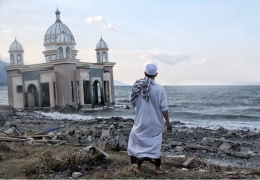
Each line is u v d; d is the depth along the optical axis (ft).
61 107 160.25
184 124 88.74
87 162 26.18
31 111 154.51
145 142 21.86
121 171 23.48
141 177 22.22
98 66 177.27
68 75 160.35
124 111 145.48
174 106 187.01
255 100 244.22
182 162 29.63
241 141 54.39
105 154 27.78
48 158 26.20
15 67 188.34
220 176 23.89
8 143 42.57
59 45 165.99
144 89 21.84
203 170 26.76
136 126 22.27
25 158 30.35
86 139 46.98
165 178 22.40
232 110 148.66
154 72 22.27
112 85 195.93
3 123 65.00
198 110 152.56
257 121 96.84
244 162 36.88
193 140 55.06
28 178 23.12
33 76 170.09
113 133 41.04
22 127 71.67
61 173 24.18
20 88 184.55
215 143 46.98
